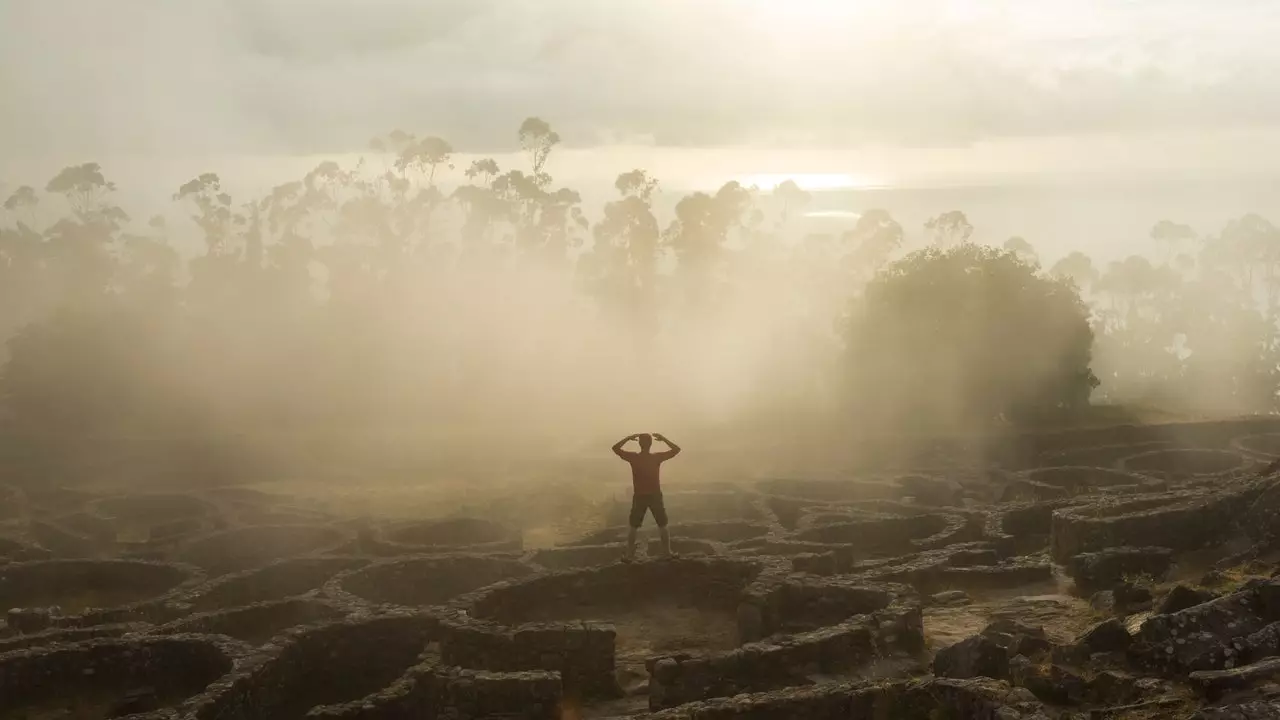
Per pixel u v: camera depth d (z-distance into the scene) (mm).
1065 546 24859
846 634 17469
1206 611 14812
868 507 37281
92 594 30516
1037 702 13203
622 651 20156
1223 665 13758
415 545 32281
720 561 22828
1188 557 22875
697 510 40750
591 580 22609
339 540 34438
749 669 16875
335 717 16688
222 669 19156
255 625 22531
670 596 22969
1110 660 15094
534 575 22609
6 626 24297
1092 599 20391
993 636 16250
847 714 14570
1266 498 22625
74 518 41531
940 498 41312
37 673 19406
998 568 24062
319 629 20422
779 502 39062
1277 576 15797
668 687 16844
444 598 27609
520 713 16609
